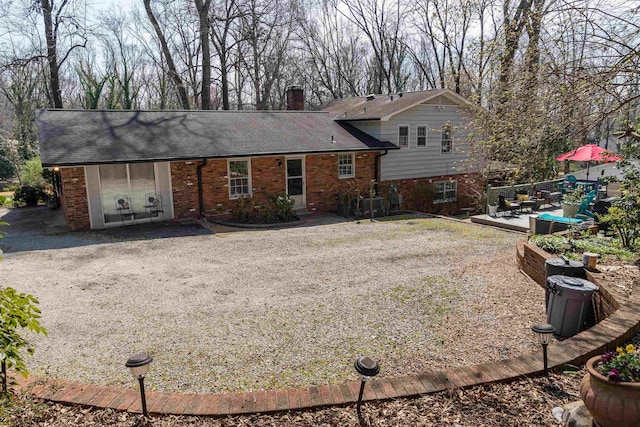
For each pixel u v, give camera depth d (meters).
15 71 27.08
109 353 4.97
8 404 3.22
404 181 18.33
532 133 7.18
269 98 35.12
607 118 6.34
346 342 5.16
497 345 4.99
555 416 3.27
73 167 12.27
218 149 13.91
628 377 2.79
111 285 7.50
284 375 4.42
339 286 7.28
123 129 14.05
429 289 7.04
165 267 8.66
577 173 19.39
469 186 19.72
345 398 3.54
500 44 10.05
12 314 2.97
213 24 25.58
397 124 17.67
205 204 14.24
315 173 16.23
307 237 11.80
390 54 32.38
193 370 4.55
